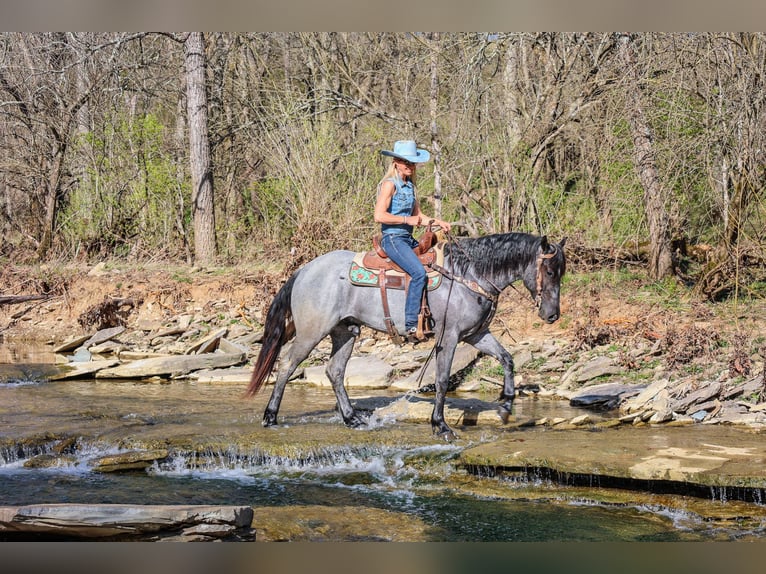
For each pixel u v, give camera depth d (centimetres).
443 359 755
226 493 634
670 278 1334
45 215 1997
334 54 2152
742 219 1148
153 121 1977
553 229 1430
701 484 604
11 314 1617
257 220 1989
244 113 2119
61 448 738
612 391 941
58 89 1958
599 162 1364
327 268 777
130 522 500
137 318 1514
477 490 646
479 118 1532
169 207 1953
